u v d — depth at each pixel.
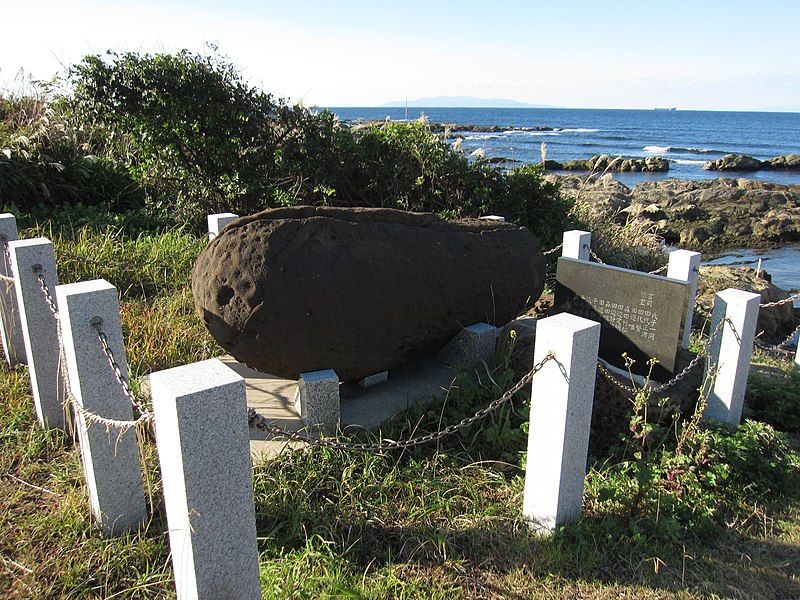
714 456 3.99
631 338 5.06
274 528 3.41
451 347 5.48
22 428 4.38
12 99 11.06
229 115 8.94
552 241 9.91
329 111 9.47
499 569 3.22
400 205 9.53
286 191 9.36
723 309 4.70
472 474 4.08
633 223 11.45
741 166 38.31
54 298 4.18
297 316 4.27
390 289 4.59
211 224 7.05
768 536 3.63
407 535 3.44
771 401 5.39
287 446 4.13
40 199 9.45
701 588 3.15
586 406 3.33
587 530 3.48
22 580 3.00
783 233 18.06
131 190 10.29
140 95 8.65
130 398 2.97
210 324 4.47
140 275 7.50
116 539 3.30
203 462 2.29
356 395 4.96
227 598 2.49
